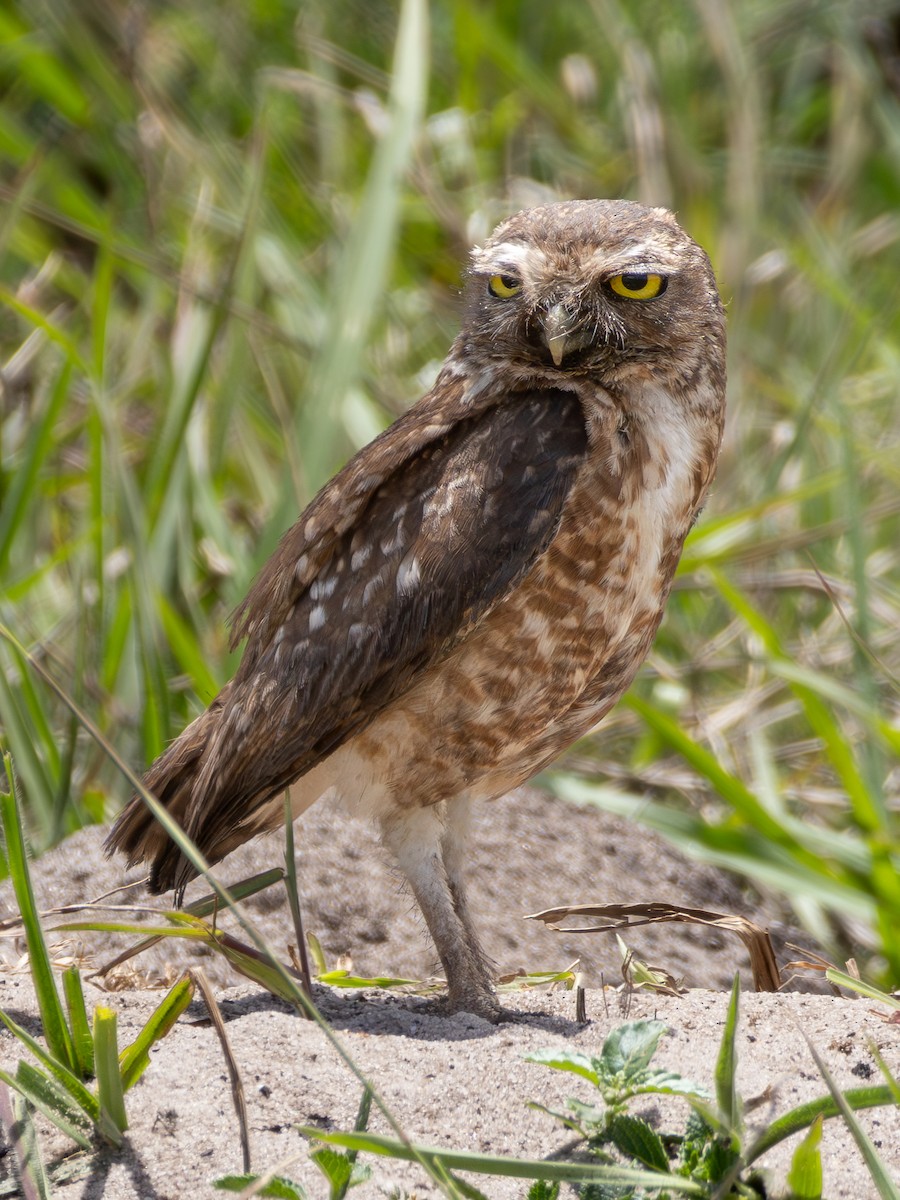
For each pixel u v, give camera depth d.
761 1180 5.47
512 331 7.96
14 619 11.47
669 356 8.02
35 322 11.20
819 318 16.34
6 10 17.72
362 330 12.31
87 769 11.11
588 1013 7.13
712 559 11.77
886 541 14.21
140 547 10.99
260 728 7.84
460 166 17.03
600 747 12.84
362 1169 5.51
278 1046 6.44
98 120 16.70
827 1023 6.84
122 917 9.15
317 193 16.64
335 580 7.84
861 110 18.42
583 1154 5.83
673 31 18.44
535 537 7.55
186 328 13.38
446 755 7.86
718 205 17.56
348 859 9.94
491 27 17.55
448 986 7.62
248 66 17.55
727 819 11.02
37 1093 5.86
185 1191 5.65
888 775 12.15
